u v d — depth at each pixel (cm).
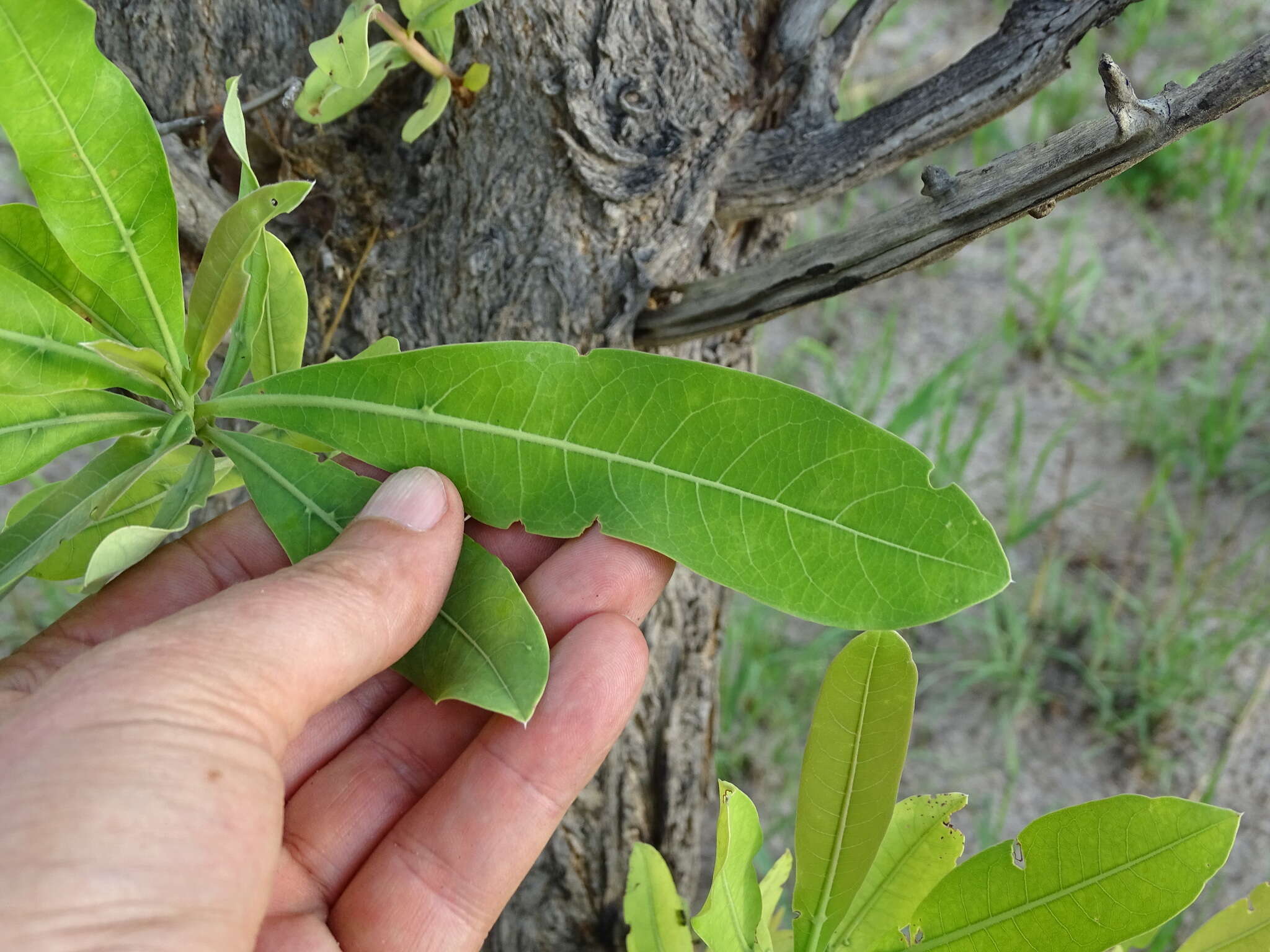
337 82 17
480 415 17
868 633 16
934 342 56
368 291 23
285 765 21
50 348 16
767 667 43
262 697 15
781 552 16
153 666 14
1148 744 41
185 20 21
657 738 28
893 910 19
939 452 45
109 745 14
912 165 61
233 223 15
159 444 17
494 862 19
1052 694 43
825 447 16
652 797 29
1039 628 44
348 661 16
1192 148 60
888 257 19
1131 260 58
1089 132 16
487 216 22
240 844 14
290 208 15
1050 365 54
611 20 20
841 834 18
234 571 21
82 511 16
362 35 17
